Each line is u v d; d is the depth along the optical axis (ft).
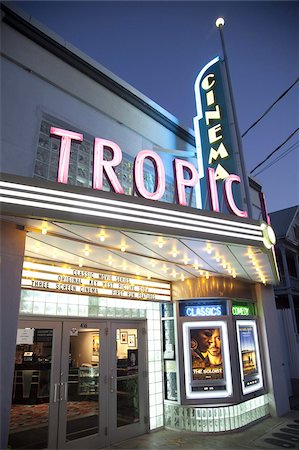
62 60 21.02
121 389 20.84
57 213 12.34
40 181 12.36
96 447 18.53
